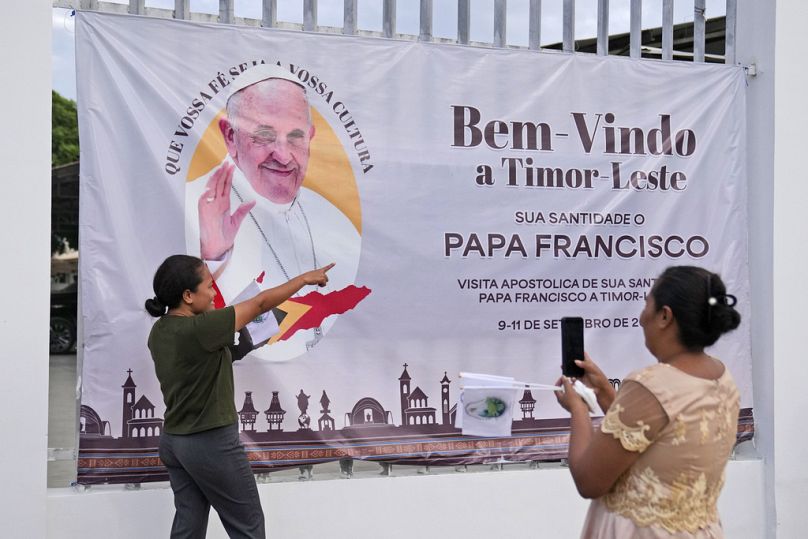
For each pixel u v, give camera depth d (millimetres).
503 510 4930
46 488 4125
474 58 4926
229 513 3922
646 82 5227
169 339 3795
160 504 4371
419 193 4812
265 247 4570
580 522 5062
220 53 4508
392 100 4785
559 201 5051
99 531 4281
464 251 4879
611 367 5125
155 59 4398
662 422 2621
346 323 4684
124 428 4324
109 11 4438
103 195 4289
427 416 4801
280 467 4570
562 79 5074
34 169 4102
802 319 5320
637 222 5188
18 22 4078
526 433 4957
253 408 4535
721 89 5348
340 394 4660
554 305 5027
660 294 2750
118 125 4328
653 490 2650
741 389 5348
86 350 4273
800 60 5301
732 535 5289
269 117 4586
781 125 5270
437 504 4824
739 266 5363
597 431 2729
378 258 4742
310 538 4617
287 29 4715
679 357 2750
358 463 5148
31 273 4094
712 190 5328
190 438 3799
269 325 4559
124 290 4316
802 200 5316
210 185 4484
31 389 4086
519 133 4992
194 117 4461
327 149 4680
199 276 3879
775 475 5266
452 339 4852
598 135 5137
